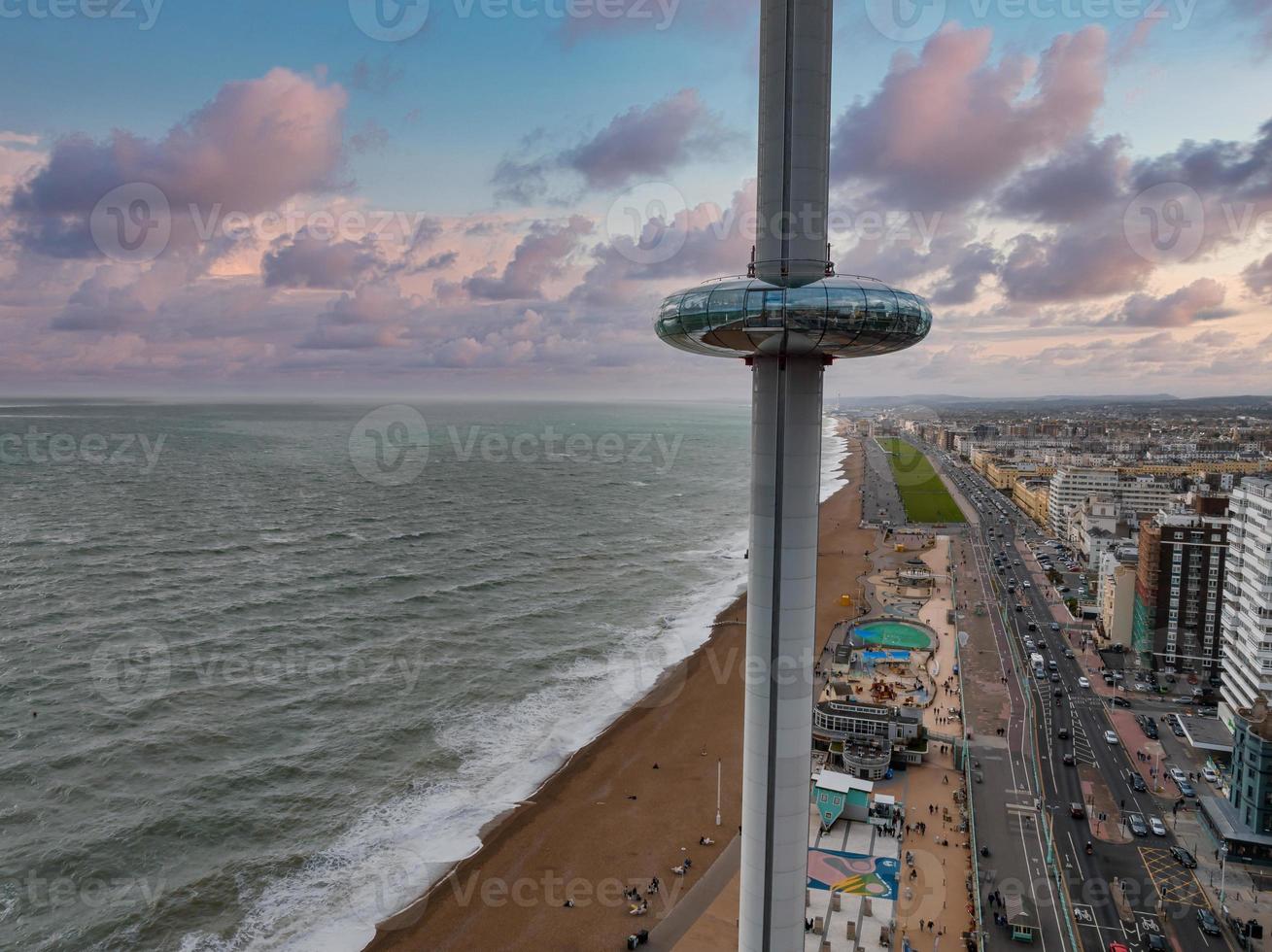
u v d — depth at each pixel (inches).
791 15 1905.8
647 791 3969.0
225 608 6505.9
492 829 3659.0
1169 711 4987.7
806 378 2015.3
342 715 4753.9
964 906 3056.1
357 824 3698.3
